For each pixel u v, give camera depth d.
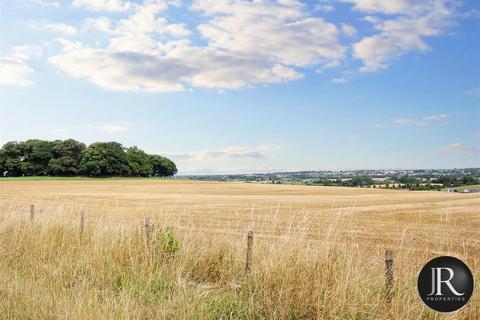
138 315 6.17
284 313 6.56
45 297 6.64
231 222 22.44
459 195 72.12
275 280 7.13
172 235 9.55
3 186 90.50
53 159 140.00
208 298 7.16
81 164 141.38
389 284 6.69
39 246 10.27
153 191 77.75
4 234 11.23
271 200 53.38
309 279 6.96
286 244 7.76
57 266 8.98
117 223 11.62
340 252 7.61
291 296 6.75
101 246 9.33
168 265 8.80
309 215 29.86
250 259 8.41
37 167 141.50
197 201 49.47
